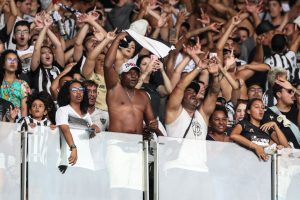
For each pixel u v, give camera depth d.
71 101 32.91
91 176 31.34
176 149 32.66
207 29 42.31
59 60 38.28
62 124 31.02
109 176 31.64
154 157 32.28
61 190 30.83
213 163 33.31
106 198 31.59
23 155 30.31
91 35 38.66
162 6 43.19
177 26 43.22
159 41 40.31
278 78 39.78
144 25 40.62
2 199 29.94
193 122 35.75
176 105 35.59
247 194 33.94
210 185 33.22
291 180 34.75
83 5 42.94
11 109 34.19
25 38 38.34
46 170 30.64
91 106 35.53
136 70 34.94
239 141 34.00
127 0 42.72
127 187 31.91
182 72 38.62
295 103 38.81
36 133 30.55
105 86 37.38
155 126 34.84
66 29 41.00
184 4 45.06
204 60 36.22
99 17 42.19
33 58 37.47
